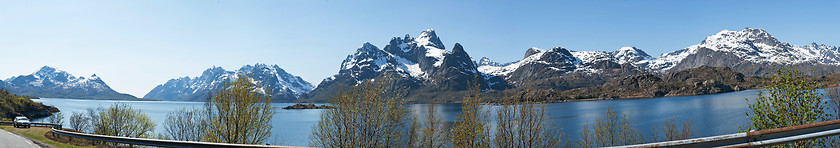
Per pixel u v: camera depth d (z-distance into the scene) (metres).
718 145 10.20
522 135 36.16
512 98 37.69
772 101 19.67
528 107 36.81
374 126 30.45
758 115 20.38
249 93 34.91
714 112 170.38
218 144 20.72
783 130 9.96
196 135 43.34
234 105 34.44
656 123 133.62
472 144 36.91
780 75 19.52
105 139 27.81
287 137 130.12
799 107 18.64
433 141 43.44
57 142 31.69
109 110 58.47
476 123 36.81
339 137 30.30
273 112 35.91
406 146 39.56
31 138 36.12
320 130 31.95
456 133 38.25
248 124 34.44
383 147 30.69
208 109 34.56
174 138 49.62
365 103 30.59
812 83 18.56
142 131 59.91
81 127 81.56
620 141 56.34
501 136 36.66
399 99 31.50
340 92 31.11
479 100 37.38
